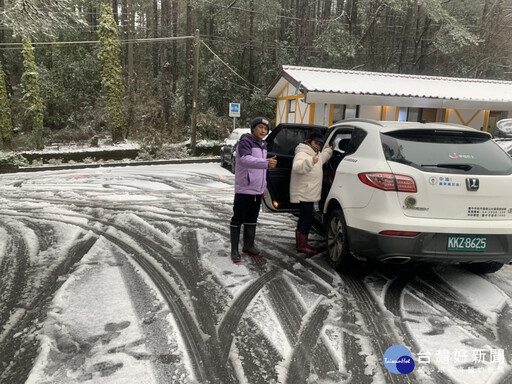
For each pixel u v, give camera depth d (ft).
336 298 11.10
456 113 53.21
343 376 7.54
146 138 65.62
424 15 88.43
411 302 10.97
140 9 101.55
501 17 84.79
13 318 9.54
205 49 90.89
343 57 81.20
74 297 10.76
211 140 71.26
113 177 39.19
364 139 12.67
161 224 19.24
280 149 16.67
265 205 16.92
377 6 81.00
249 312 10.11
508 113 57.00
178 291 11.30
